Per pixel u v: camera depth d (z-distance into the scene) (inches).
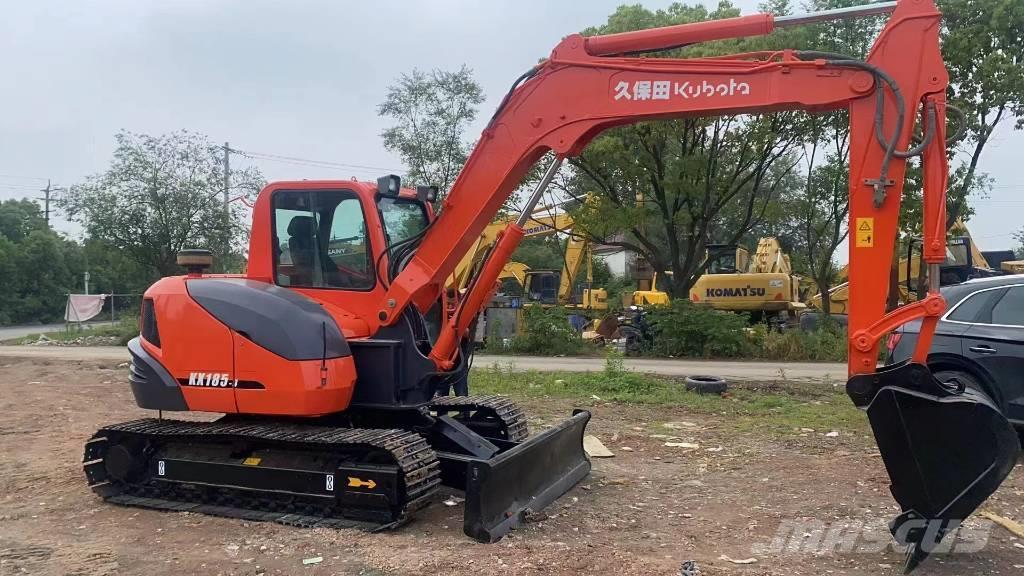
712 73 205.2
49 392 504.4
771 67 199.2
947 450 175.6
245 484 231.0
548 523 216.7
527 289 1147.3
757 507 232.5
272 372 222.7
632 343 764.0
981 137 697.0
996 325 298.5
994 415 172.6
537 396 455.8
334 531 210.8
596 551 190.1
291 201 247.1
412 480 209.6
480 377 534.3
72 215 1069.1
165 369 240.8
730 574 175.3
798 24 201.2
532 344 785.6
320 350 220.8
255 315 228.1
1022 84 658.2
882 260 187.9
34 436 356.5
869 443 322.0
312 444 221.6
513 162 225.1
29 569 184.7
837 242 838.5
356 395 232.8
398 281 232.2
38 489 263.3
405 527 215.3
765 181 1024.9
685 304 749.9
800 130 775.1
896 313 185.6
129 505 240.5
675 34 211.8
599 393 463.5
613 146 763.4
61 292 1977.1
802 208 832.3
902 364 185.0
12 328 1744.6
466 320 235.1
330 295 241.8
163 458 243.6
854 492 247.1
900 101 185.2
